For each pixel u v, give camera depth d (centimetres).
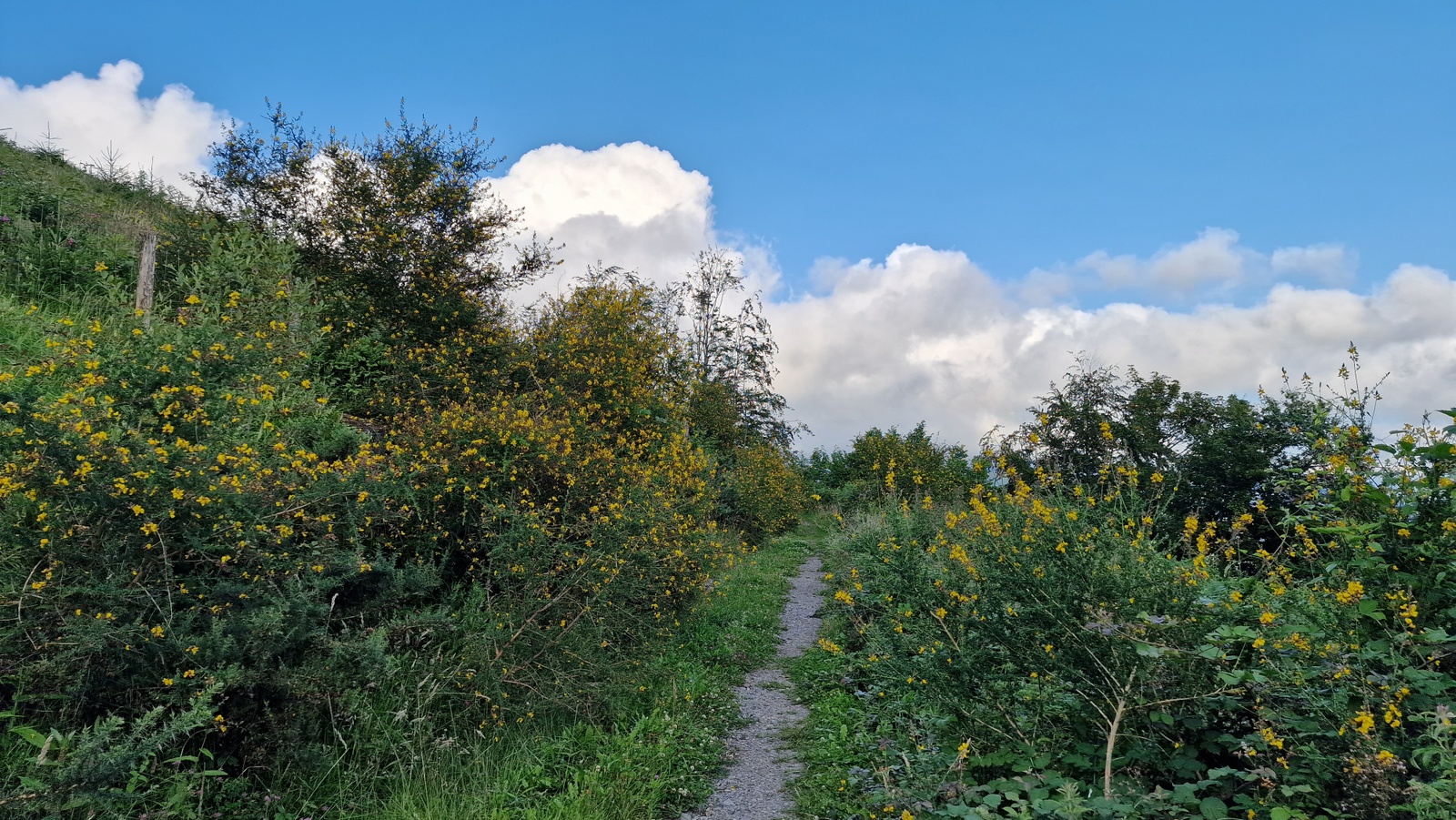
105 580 390
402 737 447
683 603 809
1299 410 444
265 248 989
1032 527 407
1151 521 420
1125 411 1527
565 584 584
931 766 407
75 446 392
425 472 621
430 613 521
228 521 427
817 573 1412
